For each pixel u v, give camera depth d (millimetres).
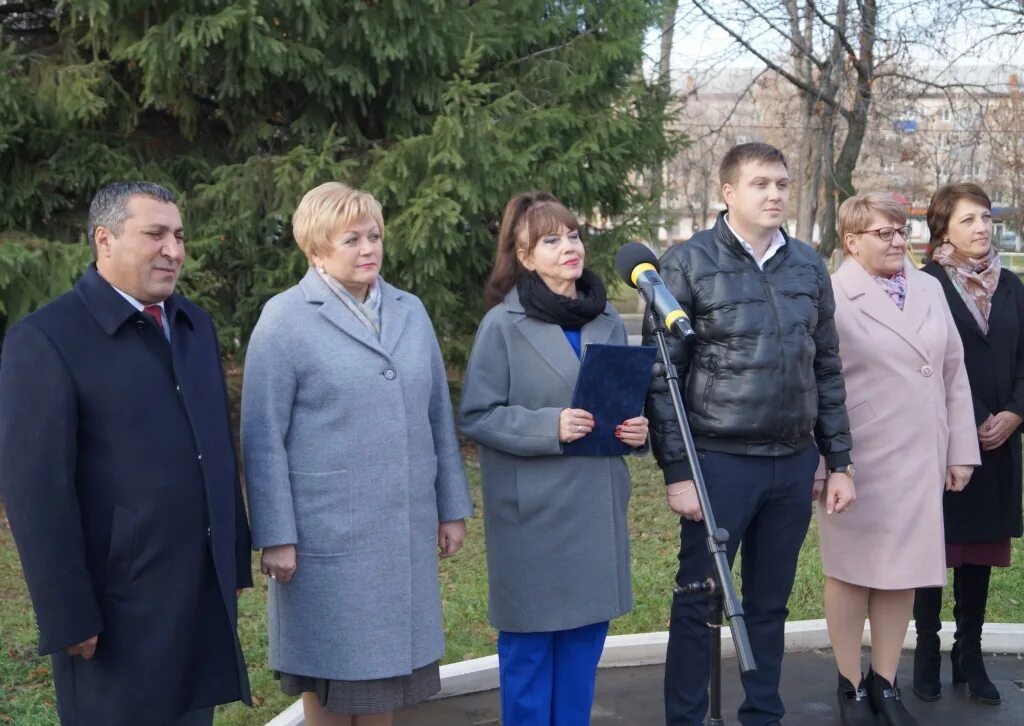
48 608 2186
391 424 2799
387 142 7488
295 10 6562
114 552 2303
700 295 3195
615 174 8242
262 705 3721
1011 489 3777
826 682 3977
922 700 3820
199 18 6293
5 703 3596
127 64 6922
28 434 2213
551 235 3051
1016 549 5637
